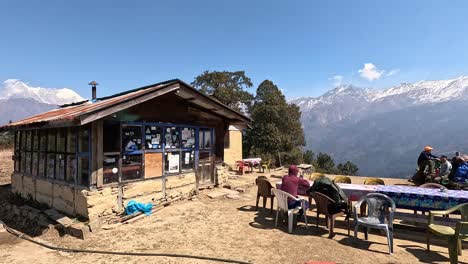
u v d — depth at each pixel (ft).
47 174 26.55
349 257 15.90
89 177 21.29
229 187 35.14
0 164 52.11
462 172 26.71
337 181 26.50
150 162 25.90
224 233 19.99
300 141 119.44
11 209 27.96
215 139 35.50
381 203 18.53
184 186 29.55
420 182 33.91
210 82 115.34
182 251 16.92
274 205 27.86
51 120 20.77
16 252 18.11
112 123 22.86
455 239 14.44
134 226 21.65
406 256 16.08
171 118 28.35
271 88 120.98
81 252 17.34
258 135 102.94
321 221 22.63
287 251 16.75
